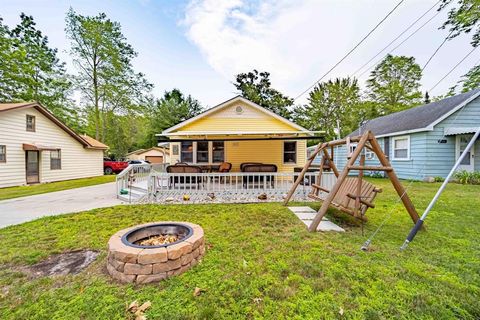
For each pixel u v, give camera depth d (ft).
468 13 29.43
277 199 24.07
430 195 24.61
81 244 11.88
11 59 56.29
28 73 60.90
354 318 6.33
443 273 8.64
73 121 76.18
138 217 17.04
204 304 6.95
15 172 39.11
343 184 16.62
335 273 8.64
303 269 8.96
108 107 78.79
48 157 45.80
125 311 6.68
